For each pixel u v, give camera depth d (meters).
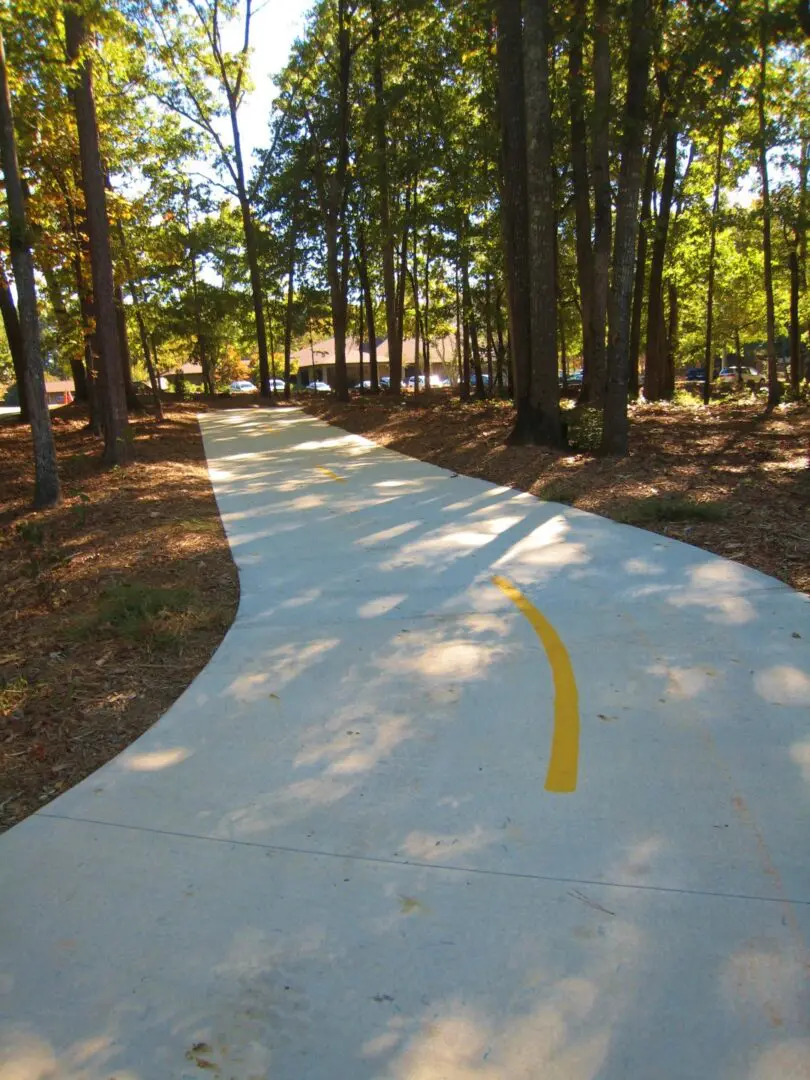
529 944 2.71
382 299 44.97
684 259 28.92
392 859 3.20
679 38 11.80
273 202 32.78
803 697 4.42
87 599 6.86
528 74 13.30
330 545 8.45
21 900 3.04
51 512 11.04
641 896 2.92
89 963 2.70
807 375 36.31
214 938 2.80
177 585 7.02
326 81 30.70
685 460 12.71
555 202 22.78
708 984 2.51
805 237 24.66
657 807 3.46
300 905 2.95
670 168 23.27
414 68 23.16
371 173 28.03
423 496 11.12
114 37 14.77
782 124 20.39
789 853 3.13
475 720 4.34
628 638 5.42
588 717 4.30
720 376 60.75
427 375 42.38
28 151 14.66
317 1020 2.44
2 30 10.82
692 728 4.13
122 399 15.31
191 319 40.97
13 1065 2.31
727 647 5.17
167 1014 2.48
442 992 2.52
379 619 6.07
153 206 24.05
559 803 3.53
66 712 4.68
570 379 49.25
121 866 3.22
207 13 30.23
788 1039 2.30
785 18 10.77
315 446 18.00
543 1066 2.25
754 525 8.19
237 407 32.66
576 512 9.60
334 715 4.50
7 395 89.62
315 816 3.52
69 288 21.67
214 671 5.19
